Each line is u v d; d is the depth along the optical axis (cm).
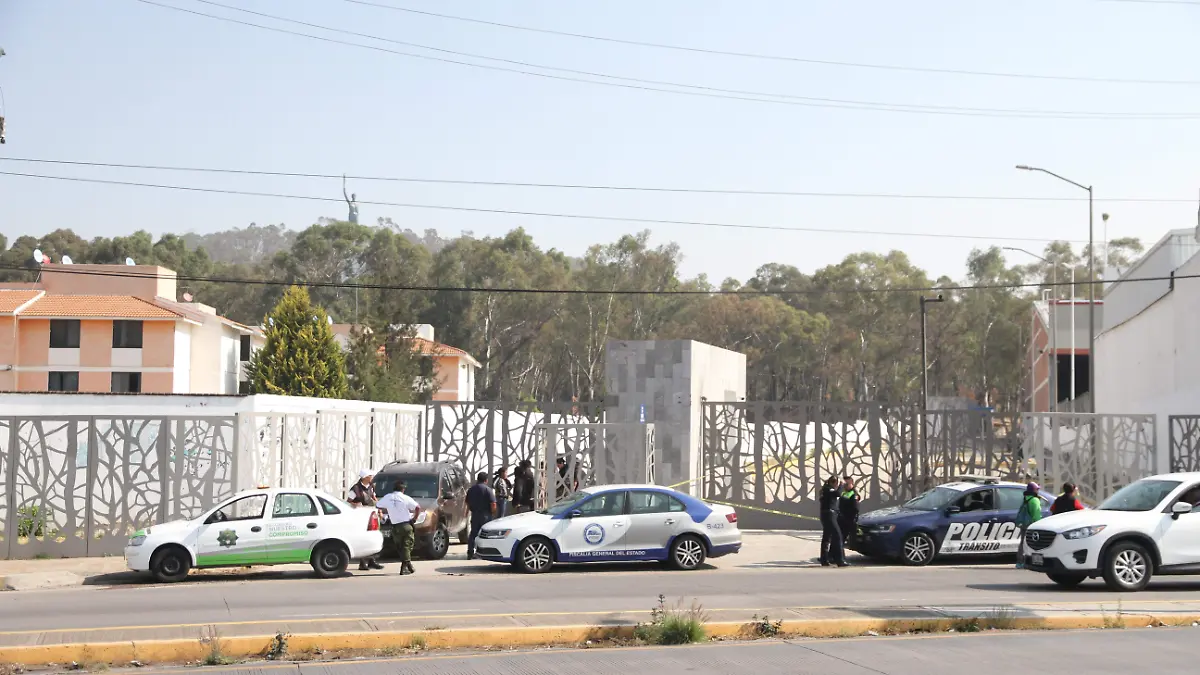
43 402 2914
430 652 1228
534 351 9375
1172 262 5306
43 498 2448
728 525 2205
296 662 1164
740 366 4172
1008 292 10056
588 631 1302
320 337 5394
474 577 2042
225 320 6275
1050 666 1118
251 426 2508
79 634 1282
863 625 1357
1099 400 5691
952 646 1240
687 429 3262
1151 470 3238
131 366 5809
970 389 10369
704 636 1294
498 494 2711
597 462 3259
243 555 2008
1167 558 1722
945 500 2322
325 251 10431
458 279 9681
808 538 2947
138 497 2475
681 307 10094
